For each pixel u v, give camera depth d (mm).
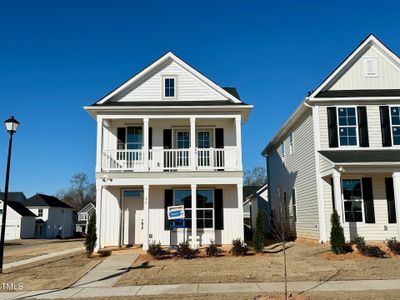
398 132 17500
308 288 9516
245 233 24031
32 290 10266
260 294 8938
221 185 18000
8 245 33906
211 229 17703
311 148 18312
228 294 9008
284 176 24531
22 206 55281
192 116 17234
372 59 18703
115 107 16938
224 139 18656
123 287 10203
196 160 16922
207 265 12898
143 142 18359
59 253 18938
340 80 18484
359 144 17391
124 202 18297
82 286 10516
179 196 18172
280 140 25672
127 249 16641
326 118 17719
